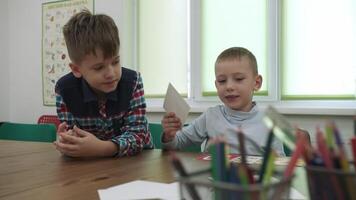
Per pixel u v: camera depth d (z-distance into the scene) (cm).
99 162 90
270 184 28
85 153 98
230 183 29
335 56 193
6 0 308
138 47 258
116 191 58
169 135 119
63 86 123
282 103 207
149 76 254
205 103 231
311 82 200
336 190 31
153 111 239
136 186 61
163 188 59
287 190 30
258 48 213
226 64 138
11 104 311
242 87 137
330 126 32
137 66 259
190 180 30
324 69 196
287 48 205
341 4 191
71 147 97
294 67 204
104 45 102
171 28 245
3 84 306
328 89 196
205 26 230
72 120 123
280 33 207
